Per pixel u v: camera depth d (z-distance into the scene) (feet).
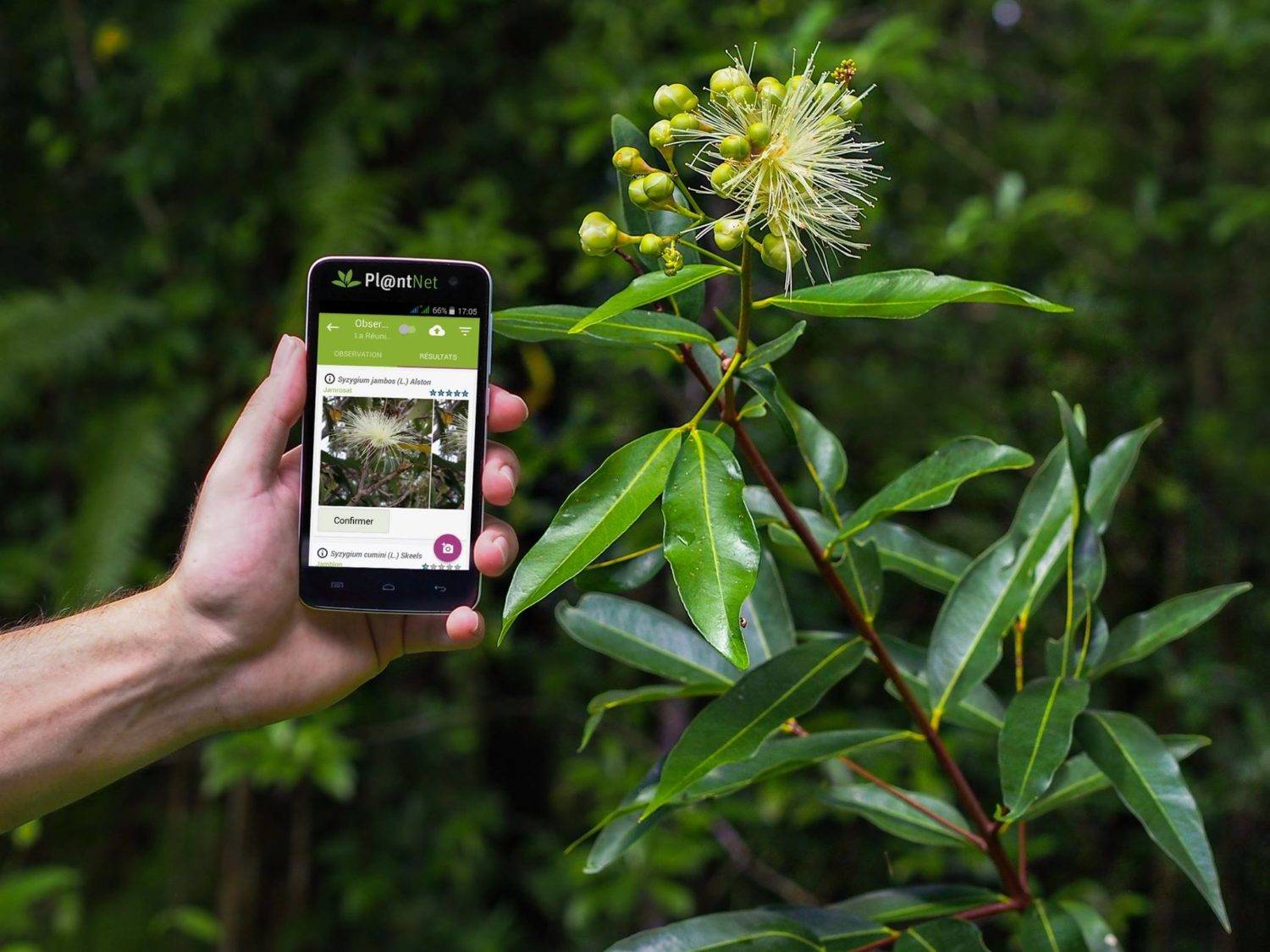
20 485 10.72
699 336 2.95
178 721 3.82
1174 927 10.17
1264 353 10.77
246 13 10.06
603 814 8.50
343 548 3.41
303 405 3.61
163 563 10.25
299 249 9.87
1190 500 10.41
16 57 10.75
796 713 3.22
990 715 3.96
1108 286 10.27
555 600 10.14
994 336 10.00
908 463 9.50
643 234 3.16
